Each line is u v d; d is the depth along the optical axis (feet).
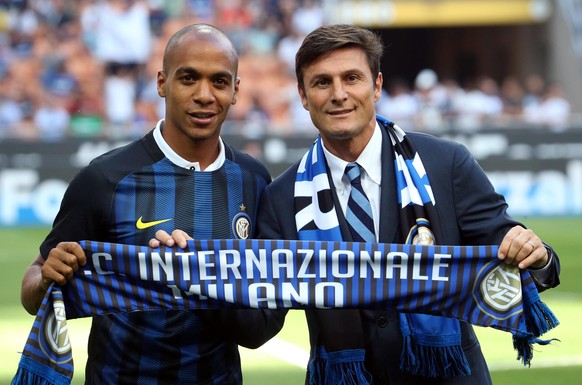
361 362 13.42
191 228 13.76
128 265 13.41
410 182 13.61
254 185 14.35
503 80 101.30
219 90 13.51
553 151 64.75
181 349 13.64
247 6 80.02
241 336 13.92
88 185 13.61
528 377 22.25
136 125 65.16
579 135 64.64
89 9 77.36
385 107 79.46
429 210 13.43
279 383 22.02
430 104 79.36
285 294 13.48
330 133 13.51
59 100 74.95
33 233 58.03
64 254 13.10
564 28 92.84
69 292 13.39
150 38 77.71
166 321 13.57
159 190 13.74
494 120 66.28
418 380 13.50
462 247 13.23
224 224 13.94
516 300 13.09
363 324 13.61
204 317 13.71
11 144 63.21
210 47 13.39
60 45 76.95
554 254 13.43
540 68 97.30
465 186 13.62
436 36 103.19
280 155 64.13
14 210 63.21
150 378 13.61
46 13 77.36
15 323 30.27
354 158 13.84
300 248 13.47
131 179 13.67
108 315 13.71
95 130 64.44
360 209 13.74
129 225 13.61
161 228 13.66
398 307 13.37
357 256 13.38
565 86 92.27
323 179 13.83
